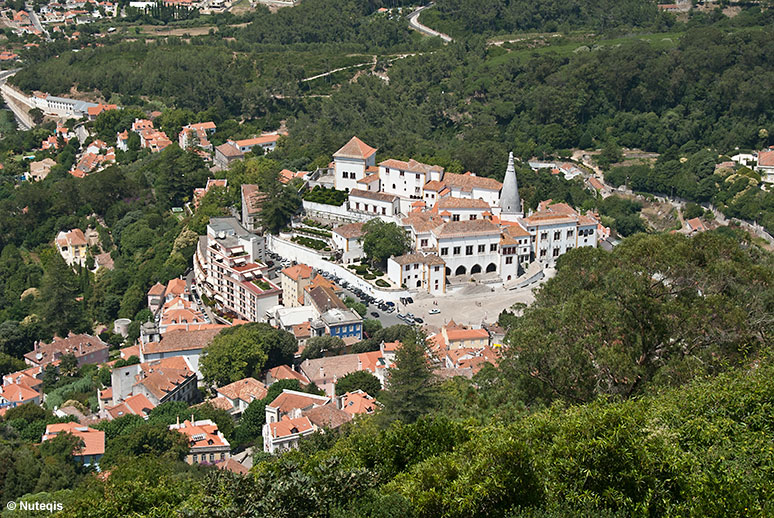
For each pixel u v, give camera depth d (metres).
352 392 194.25
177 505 108.75
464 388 149.50
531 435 91.88
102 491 122.00
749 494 80.62
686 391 96.19
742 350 105.19
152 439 171.62
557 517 81.06
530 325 114.56
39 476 158.88
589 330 112.25
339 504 87.81
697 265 112.81
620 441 85.12
